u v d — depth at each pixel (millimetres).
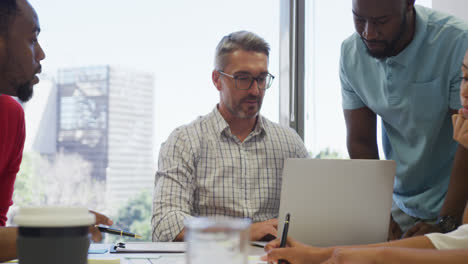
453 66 1628
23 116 1617
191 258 537
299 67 2631
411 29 1632
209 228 536
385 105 1744
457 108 1647
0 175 1533
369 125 1888
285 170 1346
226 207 1749
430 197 1741
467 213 1232
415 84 1686
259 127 1860
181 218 1576
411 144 1751
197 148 1778
